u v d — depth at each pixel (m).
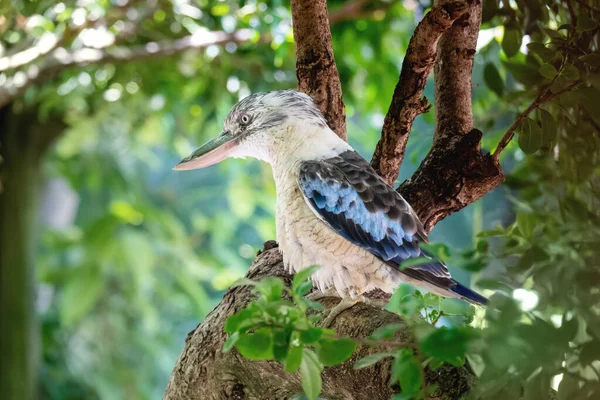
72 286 24.77
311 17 8.80
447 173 8.73
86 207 28.75
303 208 8.28
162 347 28.03
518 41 9.48
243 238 32.97
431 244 5.70
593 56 7.69
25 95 17.38
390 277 8.11
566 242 7.67
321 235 8.16
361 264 8.11
